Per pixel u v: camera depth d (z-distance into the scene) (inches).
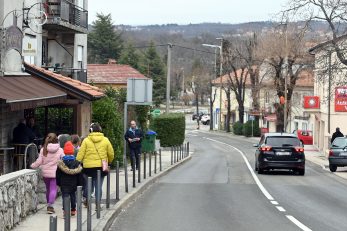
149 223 532.7
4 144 680.4
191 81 4899.1
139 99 925.8
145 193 781.9
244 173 1164.5
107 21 3811.5
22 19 791.1
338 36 1233.4
